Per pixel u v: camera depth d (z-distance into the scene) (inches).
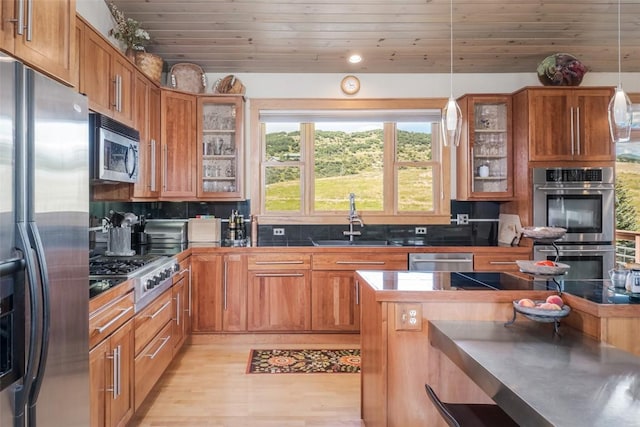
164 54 156.1
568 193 150.9
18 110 48.5
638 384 45.7
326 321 149.1
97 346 72.9
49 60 61.7
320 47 152.6
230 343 149.1
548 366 50.9
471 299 73.5
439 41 149.9
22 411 49.0
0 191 45.6
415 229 173.9
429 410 74.8
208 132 162.9
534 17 137.4
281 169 174.6
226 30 141.8
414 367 74.7
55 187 56.0
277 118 171.2
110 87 104.4
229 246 149.6
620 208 182.9
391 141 174.4
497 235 173.0
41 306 50.9
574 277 150.0
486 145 167.5
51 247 55.0
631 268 74.0
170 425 94.4
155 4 129.0
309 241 166.9
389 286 78.2
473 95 160.9
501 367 50.6
